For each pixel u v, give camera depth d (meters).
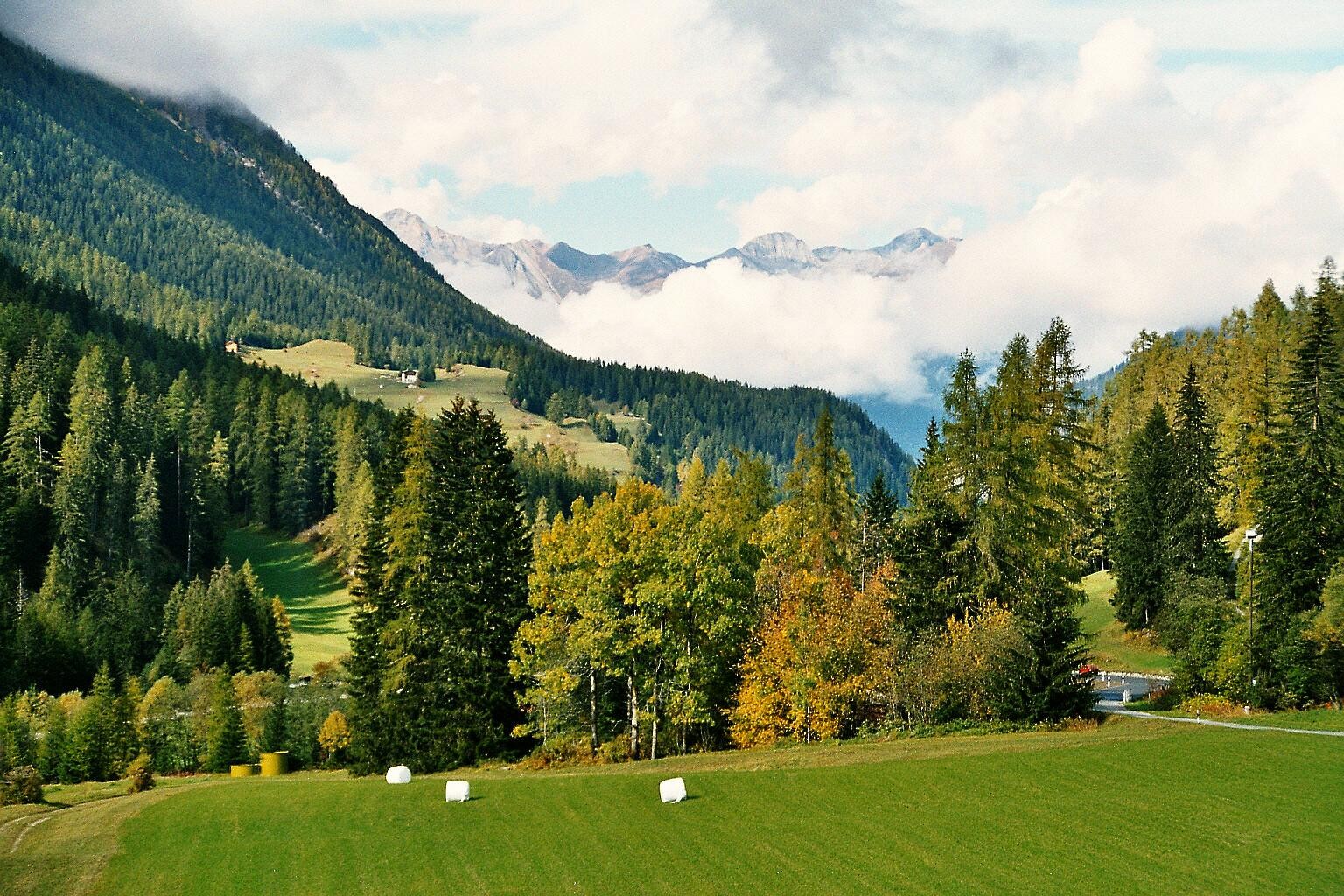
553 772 55.91
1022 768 41.25
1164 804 35.94
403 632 66.81
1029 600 57.78
